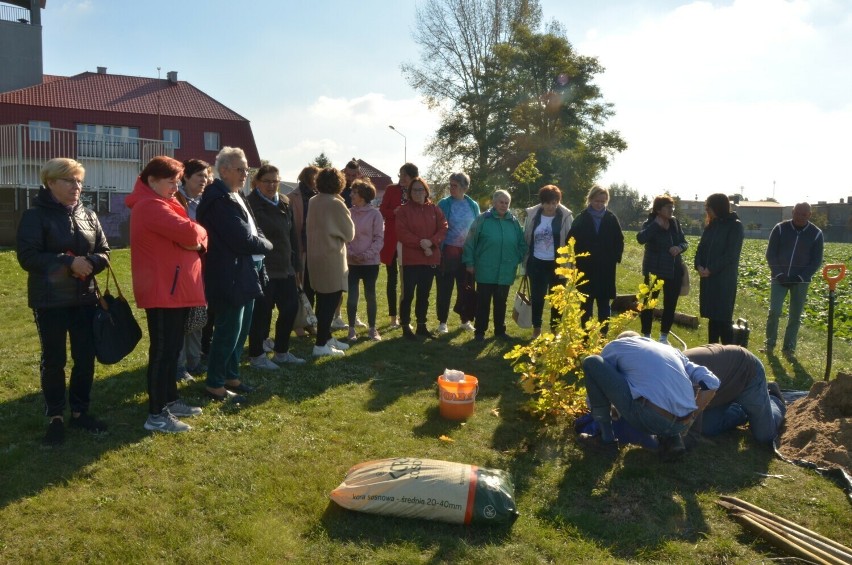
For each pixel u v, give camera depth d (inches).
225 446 184.2
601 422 189.8
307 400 225.9
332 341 293.1
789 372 301.7
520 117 1625.2
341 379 251.3
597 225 310.5
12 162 780.0
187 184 215.0
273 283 257.3
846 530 154.9
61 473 164.6
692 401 176.9
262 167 252.8
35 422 195.9
